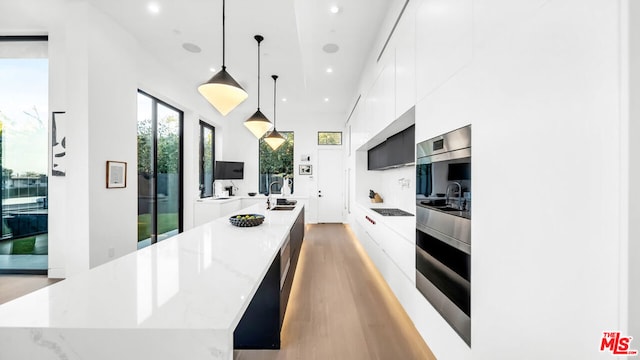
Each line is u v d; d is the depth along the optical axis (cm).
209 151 634
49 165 304
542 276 87
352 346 191
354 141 537
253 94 562
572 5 76
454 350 143
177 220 499
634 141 63
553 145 83
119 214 320
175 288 99
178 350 73
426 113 177
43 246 339
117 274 113
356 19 293
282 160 728
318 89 527
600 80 69
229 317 78
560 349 81
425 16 178
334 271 347
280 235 191
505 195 104
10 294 267
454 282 143
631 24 63
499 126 108
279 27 313
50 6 298
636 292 63
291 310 241
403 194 380
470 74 127
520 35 96
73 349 73
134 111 343
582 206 74
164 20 305
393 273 258
